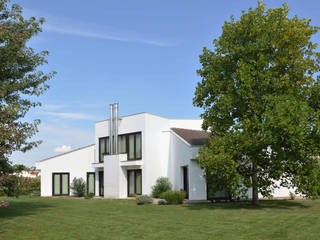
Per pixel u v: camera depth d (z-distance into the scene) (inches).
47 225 545.6
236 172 732.7
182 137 1070.4
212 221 554.6
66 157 1411.2
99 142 1298.0
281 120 629.9
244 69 698.8
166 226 518.0
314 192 688.4
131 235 454.9
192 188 999.0
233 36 753.0
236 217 592.4
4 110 495.8
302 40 714.8
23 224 557.6
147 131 1122.0
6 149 467.8
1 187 578.6
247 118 710.5
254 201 823.1
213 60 771.4
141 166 1120.2
